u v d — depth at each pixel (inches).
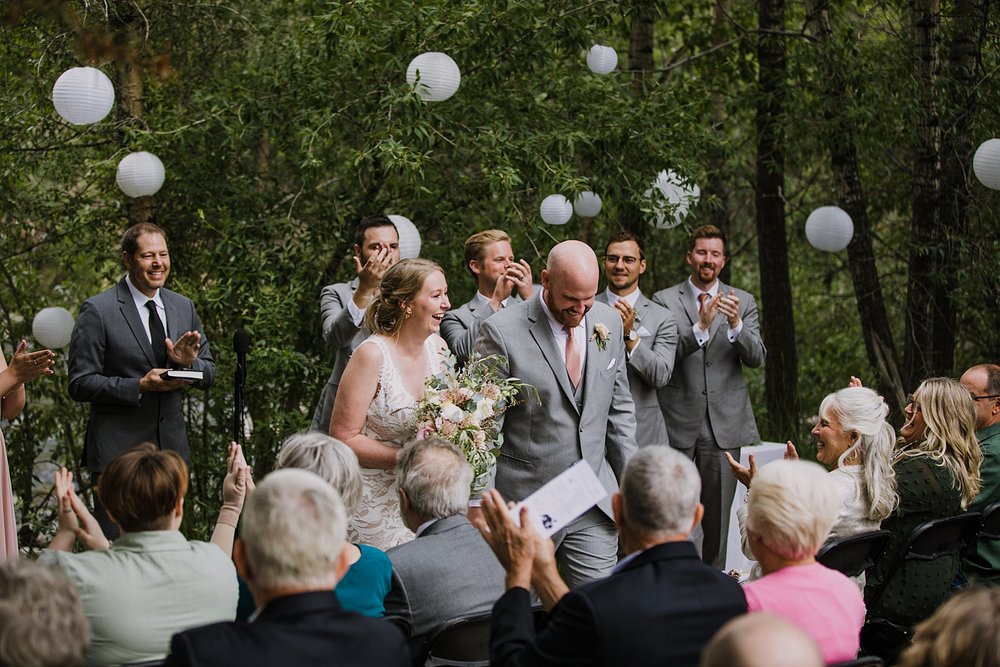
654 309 213.0
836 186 313.3
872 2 342.0
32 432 271.3
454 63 231.6
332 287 209.8
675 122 270.8
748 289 435.5
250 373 253.6
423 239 279.6
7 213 266.1
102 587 102.4
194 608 105.7
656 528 97.9
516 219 264.1
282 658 82.8
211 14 264.8
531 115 266.5
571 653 92.7
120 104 259.8
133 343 189.5
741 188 373.7
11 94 257.8
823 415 140.9
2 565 80.4
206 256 266.8
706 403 218.5
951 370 303.9
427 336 157.5
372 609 115.8
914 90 293.9
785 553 104.3
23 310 276.4
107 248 270.2
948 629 76.5
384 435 156.1
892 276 372.2
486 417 151.4
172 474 107.0
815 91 303.6
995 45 306.3
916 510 146.4
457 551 121.4
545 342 164.1
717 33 355.3
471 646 118.6
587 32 257.8
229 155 265.3
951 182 299.3
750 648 61.8
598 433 166.1
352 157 250.1
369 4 246.5
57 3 224.5
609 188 267.7
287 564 85.4
